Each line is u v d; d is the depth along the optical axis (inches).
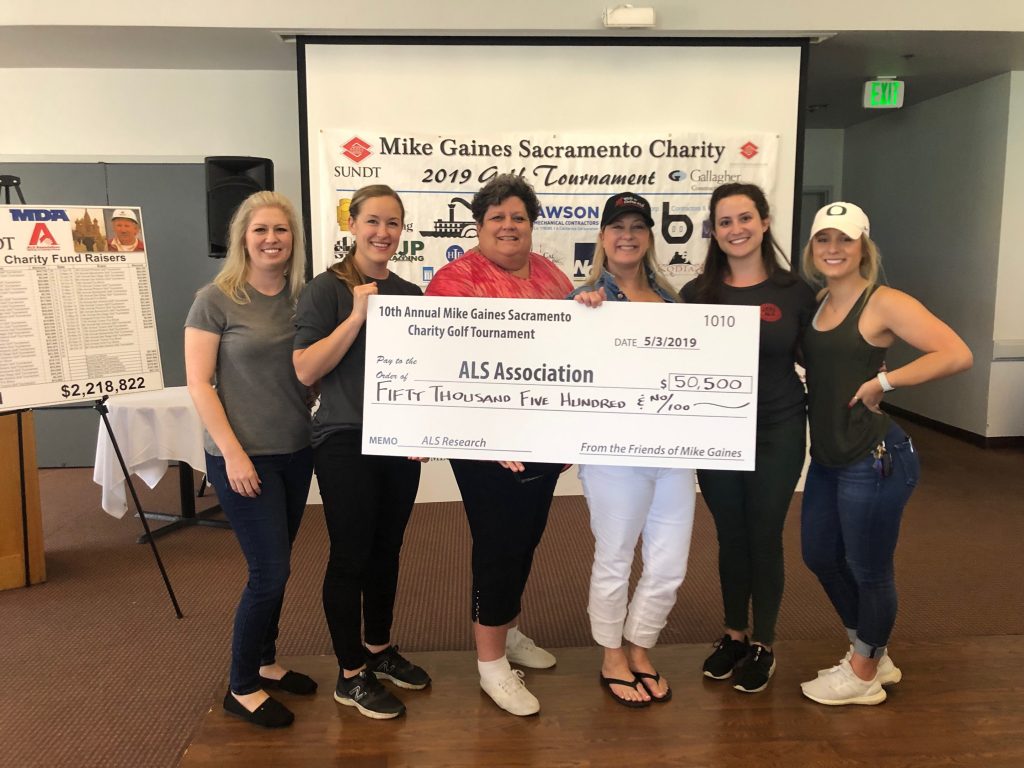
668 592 82.2
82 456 205.0
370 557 84.3
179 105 195.6
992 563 130.0
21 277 105.1
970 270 220.4
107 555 137.4
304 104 156.5
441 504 167.6
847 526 78.4
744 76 158.7
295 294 79.4
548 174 159.5
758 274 82.7
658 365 77.3
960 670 91.1
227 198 175.3
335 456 77.1
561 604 113.4
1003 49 171.9
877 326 74.7
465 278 81.3
